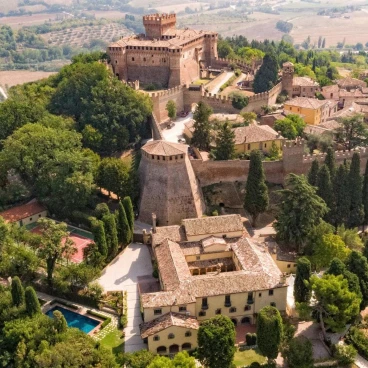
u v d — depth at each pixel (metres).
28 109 158.88
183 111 190.88
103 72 170.38
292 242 117.38
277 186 141.88
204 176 141.50
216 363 82.12
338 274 95.75
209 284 96.56
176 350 91.94
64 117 164.88
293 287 104.44
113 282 110.50
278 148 150.00
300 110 185.12
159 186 131.25
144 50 198.88
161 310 92.88
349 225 128.25
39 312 91.94
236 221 117.69
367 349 89.69
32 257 107.81
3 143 143.12
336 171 127.38
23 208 134.75
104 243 111.56
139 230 128.62
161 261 106.81
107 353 83.69
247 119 167.38
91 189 132.50
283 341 87.06
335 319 90.50
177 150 131.62
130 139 165.62
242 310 97.88
